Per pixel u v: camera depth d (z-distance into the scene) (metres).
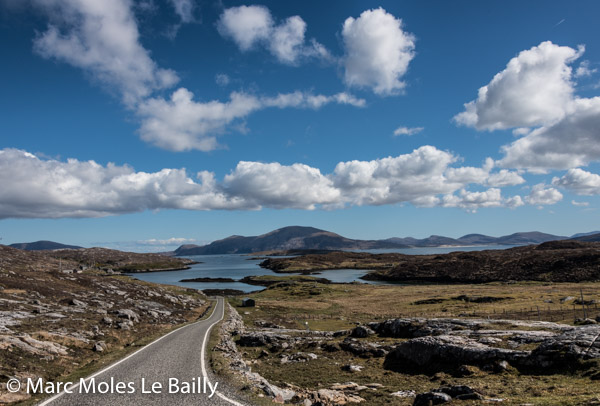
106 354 27.56
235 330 53.81
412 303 104.69
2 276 60.62
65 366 22.08
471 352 25.61
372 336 44.41
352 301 120.81
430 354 28.23
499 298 97.31
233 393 15.40
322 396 18.44
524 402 14.31
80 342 29.61
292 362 33.75
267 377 27.70
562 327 30.28
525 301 88.94
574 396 14.36
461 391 17.06
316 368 30.61
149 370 20.02
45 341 26.91
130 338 37.09
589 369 19.05
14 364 19.72
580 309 69.25
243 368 21.66
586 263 175.88
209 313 78.06
